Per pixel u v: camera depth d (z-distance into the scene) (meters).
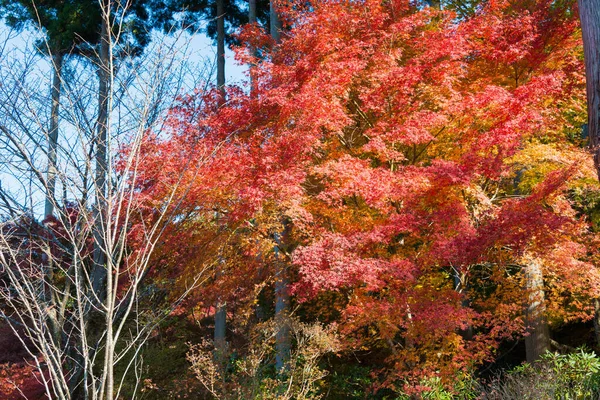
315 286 8.58
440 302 8.88
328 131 11.15
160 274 8.76
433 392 9.45
